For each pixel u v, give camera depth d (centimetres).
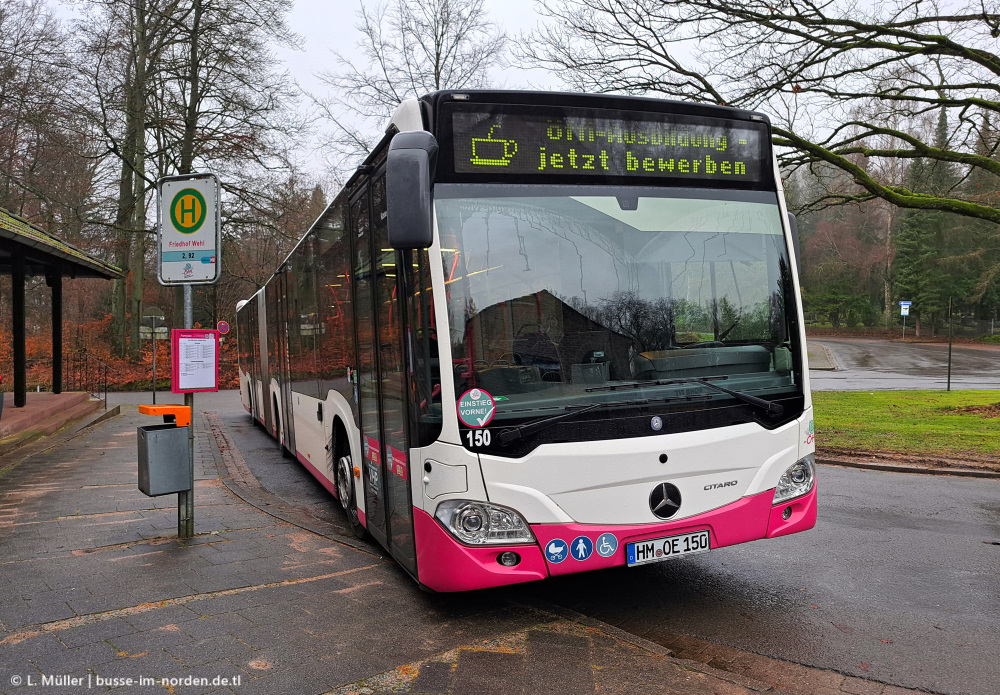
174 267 644
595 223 452
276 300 1187
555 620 452
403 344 450
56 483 926
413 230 395
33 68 2594
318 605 479
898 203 1416
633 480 427
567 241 444
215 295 3991
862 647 423
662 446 433
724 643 432
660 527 432
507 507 411
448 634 432
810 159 1477
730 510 450
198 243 641
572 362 430
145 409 637
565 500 417
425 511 427
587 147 459
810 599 503
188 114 2942
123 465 1069
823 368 3325
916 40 1356
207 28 2755
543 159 449
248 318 1795
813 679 383
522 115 447
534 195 444
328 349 723
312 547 618
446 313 418
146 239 3319
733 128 496
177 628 441
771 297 486
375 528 554
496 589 513
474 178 436
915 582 536
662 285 457
